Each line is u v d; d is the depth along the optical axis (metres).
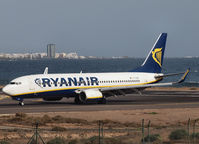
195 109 187.62
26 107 196.50
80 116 165.50
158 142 99.56
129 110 183.12
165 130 118.88
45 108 191.62
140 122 150.62
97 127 138.88
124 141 101.56
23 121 150.50
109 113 173.25
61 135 121.06
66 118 155.12
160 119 157.62
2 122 148.12
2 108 192.50
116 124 145.50
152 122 150.25
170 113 173.62
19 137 118.31
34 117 158.75
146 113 173.12
